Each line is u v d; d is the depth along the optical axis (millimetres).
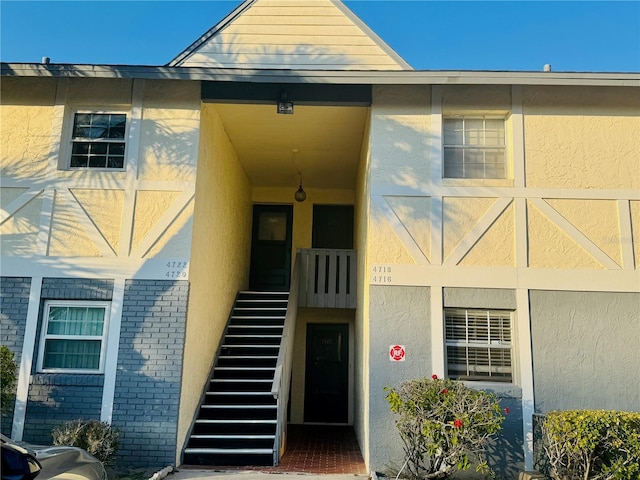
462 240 8242
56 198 8352
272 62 10086
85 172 8445
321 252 11391
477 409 7004
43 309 8109
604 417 6531
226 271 10836
